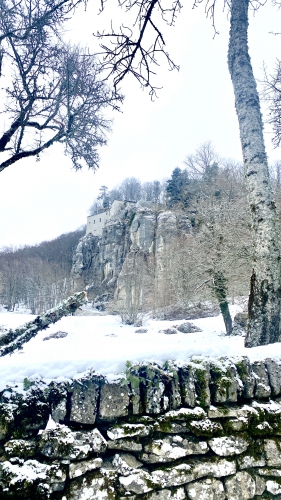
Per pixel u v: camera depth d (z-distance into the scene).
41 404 1.96
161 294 32.22
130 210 51.19
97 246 57.19
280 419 2.51
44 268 57.25
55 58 6.18
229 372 2.45
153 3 2.66
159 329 20.73
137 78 3.22
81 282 56.03
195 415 2.25
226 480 2.20
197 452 2.17
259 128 4.34
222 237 18.34
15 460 1.81
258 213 4.05
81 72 6.29
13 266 59.19
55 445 1.89
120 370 2.23
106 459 2.01
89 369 2.16
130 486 1.96
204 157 45.59
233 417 2.37
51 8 4.69
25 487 1.75
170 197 49.47
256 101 4.46
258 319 3.80
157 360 2.38
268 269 3.86
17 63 5.58
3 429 1.82
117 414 2.07
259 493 2.27
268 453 2.39
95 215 63.34
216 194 27.53
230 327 17.44
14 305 51.94
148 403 2.17
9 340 2.13
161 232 39.16
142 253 40.34
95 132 7.03
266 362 2.69
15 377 2.01
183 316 27.03
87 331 21.89
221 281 17.69
